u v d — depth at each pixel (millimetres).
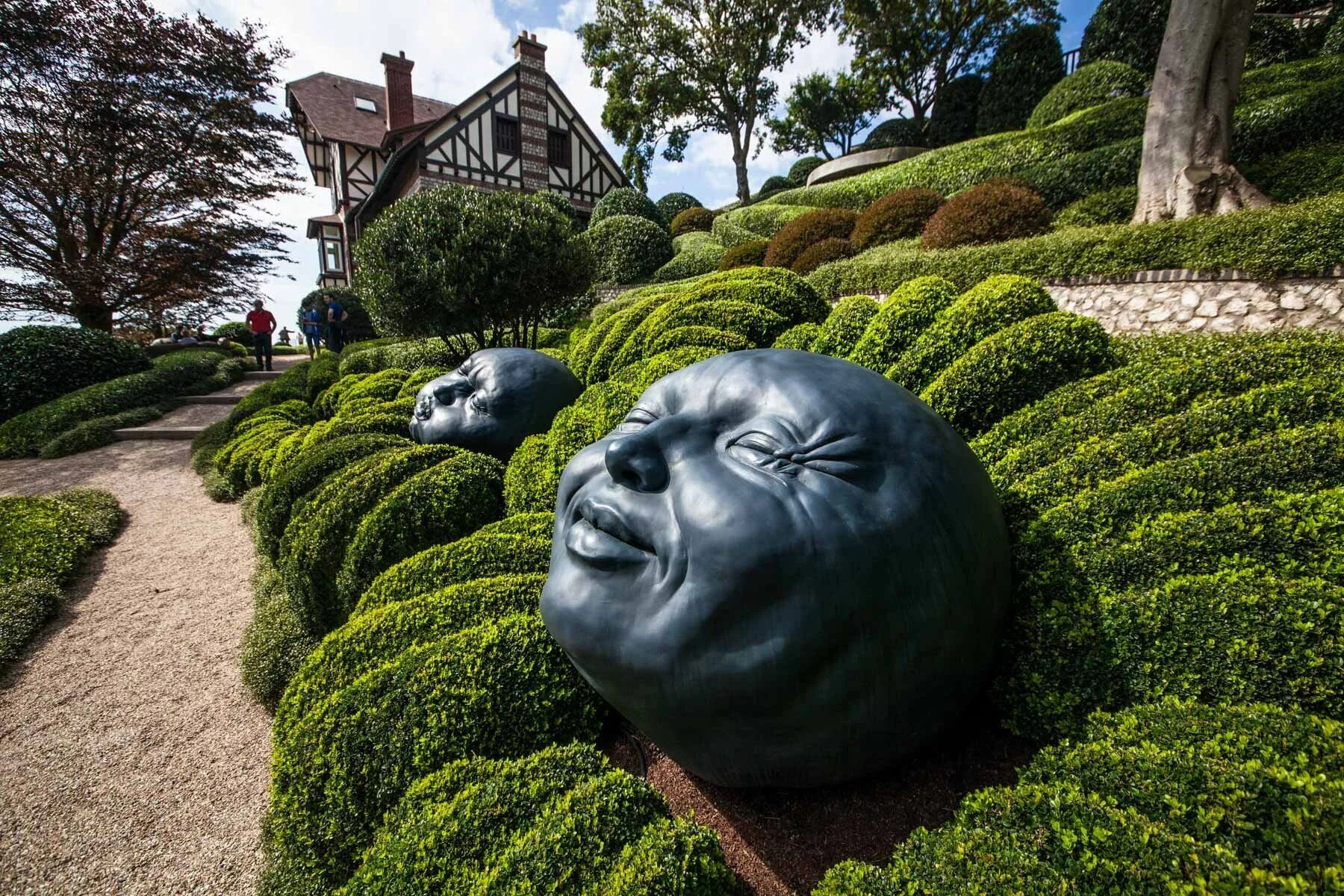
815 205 15375
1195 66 7070
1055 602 1923
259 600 4508
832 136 31984
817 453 1710
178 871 2439
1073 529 2070
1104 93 12391
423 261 7645
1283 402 2133
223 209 17016
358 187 27375
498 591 2676
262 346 16609
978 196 8523
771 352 2107
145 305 16469
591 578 1837
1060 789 1396
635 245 16125
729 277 5832
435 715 2186
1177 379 2480
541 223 8312
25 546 5473
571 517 2084
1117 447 2289
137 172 15711
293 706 2479
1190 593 1717
